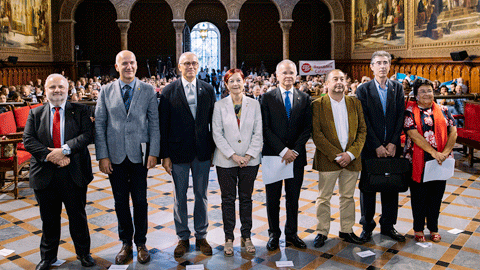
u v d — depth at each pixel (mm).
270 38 30547
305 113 4168
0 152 6180
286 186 4242
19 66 18891
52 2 23688
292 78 4125
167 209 5543
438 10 16016
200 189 4172
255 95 9969
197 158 4109
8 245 4387
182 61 4047
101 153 3891
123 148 3910
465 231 4652
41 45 21656
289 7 25203
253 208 5527
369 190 4164
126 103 3945
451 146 4258
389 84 4328
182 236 4180
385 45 20625
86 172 3834
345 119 4191
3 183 6656
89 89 15656
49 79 3697
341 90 4113
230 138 4090
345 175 4254
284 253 4109
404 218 5086
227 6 24969
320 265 3846
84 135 3740
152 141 3982
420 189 4297
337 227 4785
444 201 5719
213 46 32031
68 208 3787
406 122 4328
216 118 4121
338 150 4121
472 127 7879
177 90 4078
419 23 17453
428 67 17188
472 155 7734
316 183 6781
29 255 4145
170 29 29750
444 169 4219
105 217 5242
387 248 4207
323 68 20031
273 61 30734
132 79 3977
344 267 3799
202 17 30594
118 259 3895
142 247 4016
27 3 19531
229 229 4145
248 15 30359
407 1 18328
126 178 4012
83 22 28906
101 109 3932
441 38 15953
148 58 29844
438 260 3930
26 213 5438
